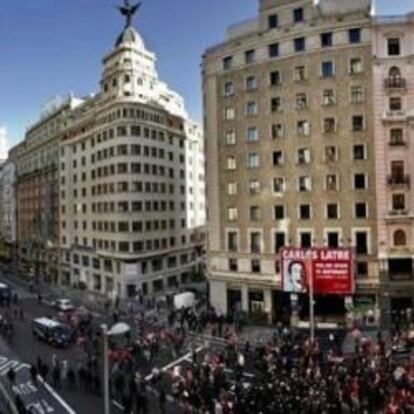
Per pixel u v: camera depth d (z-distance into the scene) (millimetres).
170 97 98688
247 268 60969
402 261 54281
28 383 41250
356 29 55969
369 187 55312
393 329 49969
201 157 101688
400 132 54781
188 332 53000
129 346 46781
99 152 88250
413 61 54562
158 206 87688
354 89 56031
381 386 30719
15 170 132875
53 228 106188
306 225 57594
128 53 86875
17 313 69938
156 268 86750
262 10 61125
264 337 50438
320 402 28516
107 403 25016
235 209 62281
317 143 57188
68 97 104562
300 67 58156
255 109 60938
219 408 30375
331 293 52156
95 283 90875
